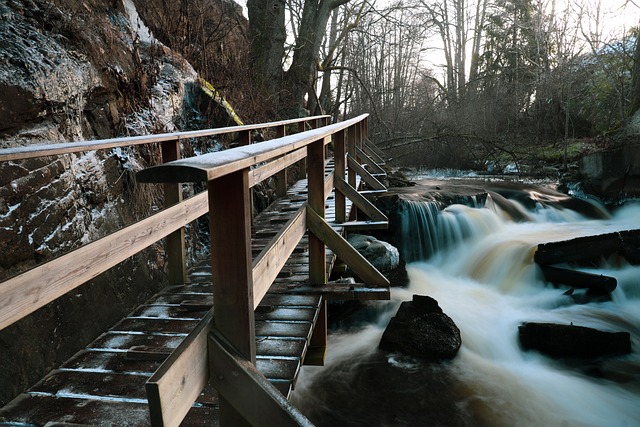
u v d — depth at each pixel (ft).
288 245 9.00
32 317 9.27
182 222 11.23
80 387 8.05
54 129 12.25
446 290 25.18
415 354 18.20
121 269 12.75
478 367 17.70
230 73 32.99
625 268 24.32
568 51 61.31
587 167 40.34
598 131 54.19
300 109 44.78
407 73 91.56
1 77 10.91
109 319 11.65
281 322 10.23
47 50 13.00
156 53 22.74
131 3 24.27
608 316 21.43
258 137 26.27
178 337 9.92
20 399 7.66
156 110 19.16
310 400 15.75
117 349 9.49
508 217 34.60
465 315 21.91
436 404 15.51
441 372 17.26
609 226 32.94
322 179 12.12
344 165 17.12
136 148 16.46
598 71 58.80
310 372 17.38
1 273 9.29
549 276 24.57
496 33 81.35
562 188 42.45
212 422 6.93
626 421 14.76
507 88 68.33
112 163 14.42
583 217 35.70
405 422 14.65
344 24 59.36
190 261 16.93
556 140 57.26
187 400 4.84
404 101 78.79
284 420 5.18
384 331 19.13
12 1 13.26
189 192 18.69
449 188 38.37
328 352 18.88
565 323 20.77
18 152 7.20
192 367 4.99
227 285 5.47
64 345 9.95
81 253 6.79
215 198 5.38
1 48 11.57
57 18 14.57
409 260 29.45
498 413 15.07
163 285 14.83
